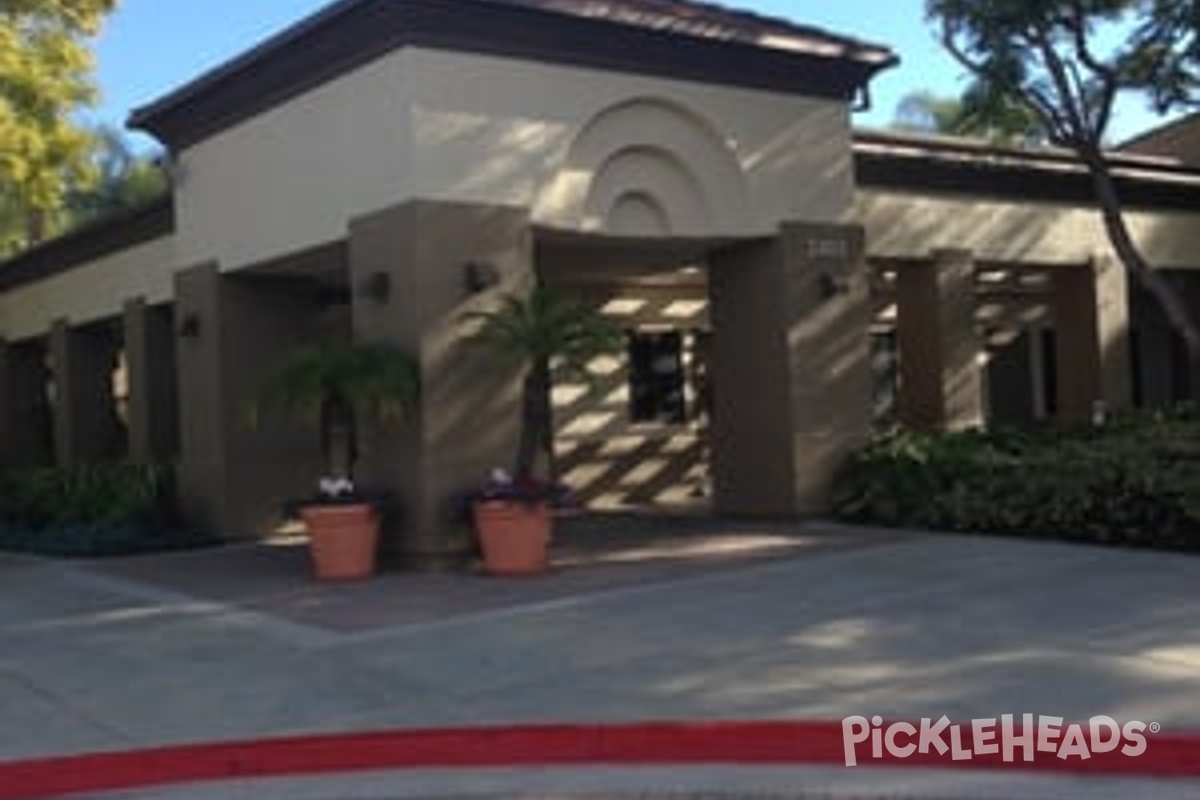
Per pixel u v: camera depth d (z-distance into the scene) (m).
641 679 9.90
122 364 27.28
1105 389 22.53
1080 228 22.38
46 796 8.66
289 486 19.70
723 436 18.36
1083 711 8.61
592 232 16.50
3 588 16.05
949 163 20.73
